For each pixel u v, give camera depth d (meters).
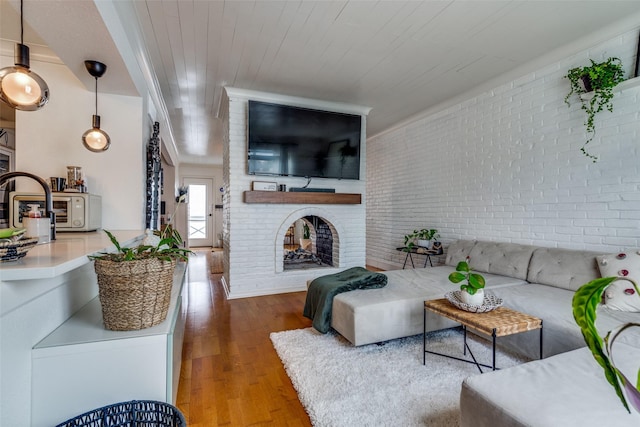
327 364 2.07
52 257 1.07
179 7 2.19
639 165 2.32
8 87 1.23
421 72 3.25
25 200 1.91
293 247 8.65
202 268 5.73
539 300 2.20
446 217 4.13
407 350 2.28
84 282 1.63
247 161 3.78
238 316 3.09
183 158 8.40
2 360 0.95
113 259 1.28
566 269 2.54
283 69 3.17
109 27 1.64
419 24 2.41
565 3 2.17
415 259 4.66
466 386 1.22
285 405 1.71
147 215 2.93
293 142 3.94
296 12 2.26
